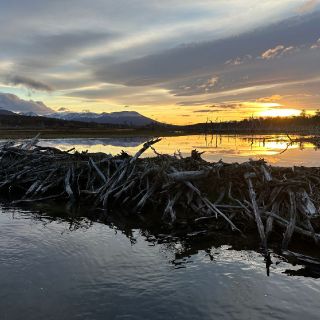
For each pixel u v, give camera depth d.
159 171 23.45
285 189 18.95
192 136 153.62
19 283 12.61
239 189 21.67
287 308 11.21
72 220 21.39
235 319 10.59
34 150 34.72
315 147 82.25
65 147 76.62
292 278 13.28
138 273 13.58
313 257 15.17
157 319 10.54
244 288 12.46
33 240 17.31
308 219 17.31
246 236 17.92
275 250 16.08
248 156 57.00
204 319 10.56
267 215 18.42
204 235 18.12
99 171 27.08
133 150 68.19
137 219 21.38
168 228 19.39
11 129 194.50
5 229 19.22
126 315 10.71
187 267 14.16
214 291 12.23
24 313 10.73
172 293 12.05
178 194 22.06
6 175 31.27
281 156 56.75
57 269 13.87
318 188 21.55
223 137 142.75
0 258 14.82
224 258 15.16
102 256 15.28
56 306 11.15
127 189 24.84
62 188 28.55
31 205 25.44
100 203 24.89
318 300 11.72
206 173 21.86
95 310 10.95
